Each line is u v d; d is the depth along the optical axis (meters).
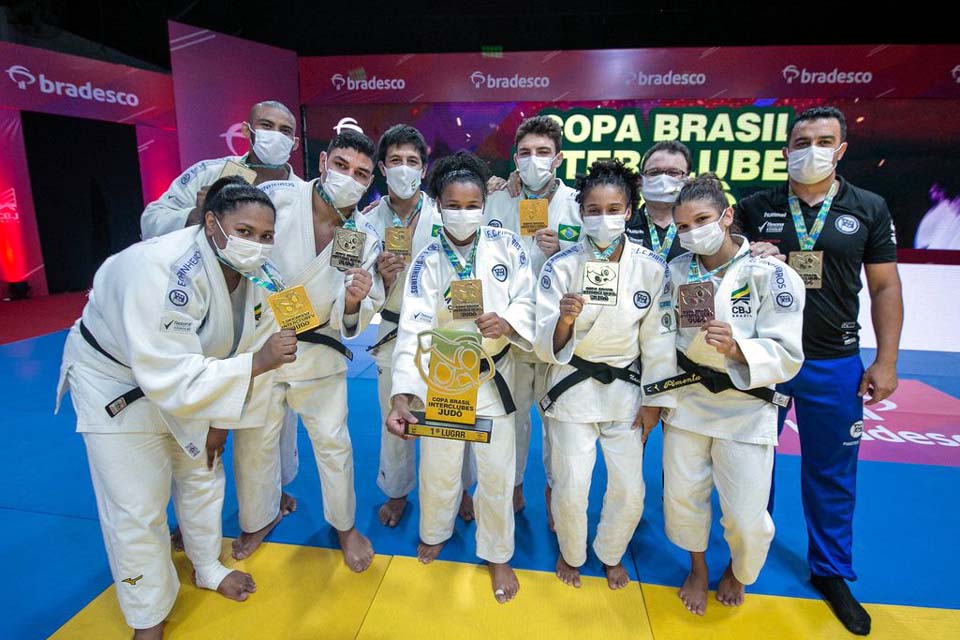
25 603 2.30
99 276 1.94
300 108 8.14
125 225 10.80
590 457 2.29
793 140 2.26
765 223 2.41
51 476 3.34
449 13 8.45
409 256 2.63
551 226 2.95
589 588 2.43
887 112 7.27
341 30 8.85
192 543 2.31
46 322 7.59
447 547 2.72
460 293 2.10
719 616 2.26
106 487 1.93
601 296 2.04
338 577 2.48
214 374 1.78
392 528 2.89
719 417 2.15
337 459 2.49
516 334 2.21
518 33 8.65
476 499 2.38
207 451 2.21
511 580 2.40
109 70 9.32
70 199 10.16
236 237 1.79
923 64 7.07
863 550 2.69
